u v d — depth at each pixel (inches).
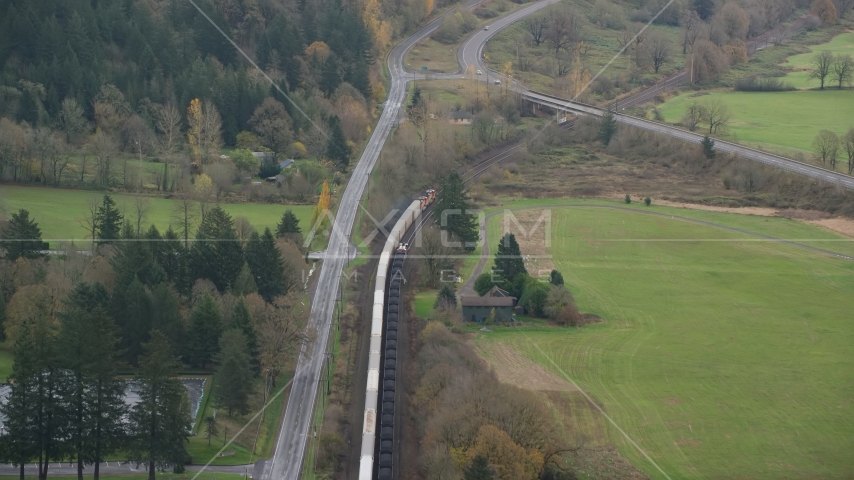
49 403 6422.2
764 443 7603.4
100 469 6756.9
